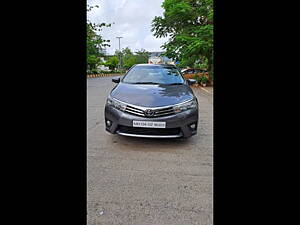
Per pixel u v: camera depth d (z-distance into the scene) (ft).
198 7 45.68
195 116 11.89
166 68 14.97
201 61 48.60
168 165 9.98
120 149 11.84
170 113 11.41
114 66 141.69
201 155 11.12
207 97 31.86
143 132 11.52
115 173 9.20
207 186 8.22
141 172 9.30
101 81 65.77
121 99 11.86
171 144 12.66
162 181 8.58
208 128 16.12
